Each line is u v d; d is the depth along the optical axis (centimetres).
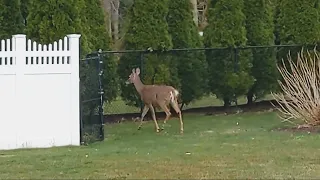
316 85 1565
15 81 1276
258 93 2161
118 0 3553
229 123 1773
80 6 1564
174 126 1734
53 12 1484
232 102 2217
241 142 1338
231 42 2052
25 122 1288
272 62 2131
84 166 1029
